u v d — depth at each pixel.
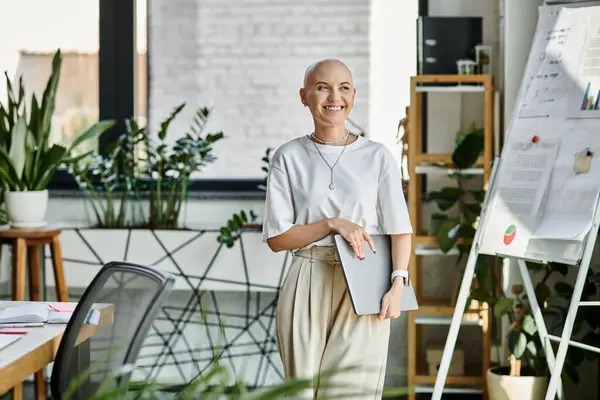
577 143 3.47
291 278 3.05
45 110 4.46
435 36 4.53
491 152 4.46
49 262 4.68
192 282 4.63
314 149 3.07
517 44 4.54
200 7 5.19
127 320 2.31
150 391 1.12
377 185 3.05
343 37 5.10
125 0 5.22
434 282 4.93
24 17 5.27
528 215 3.53
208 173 5.21
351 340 2.95
